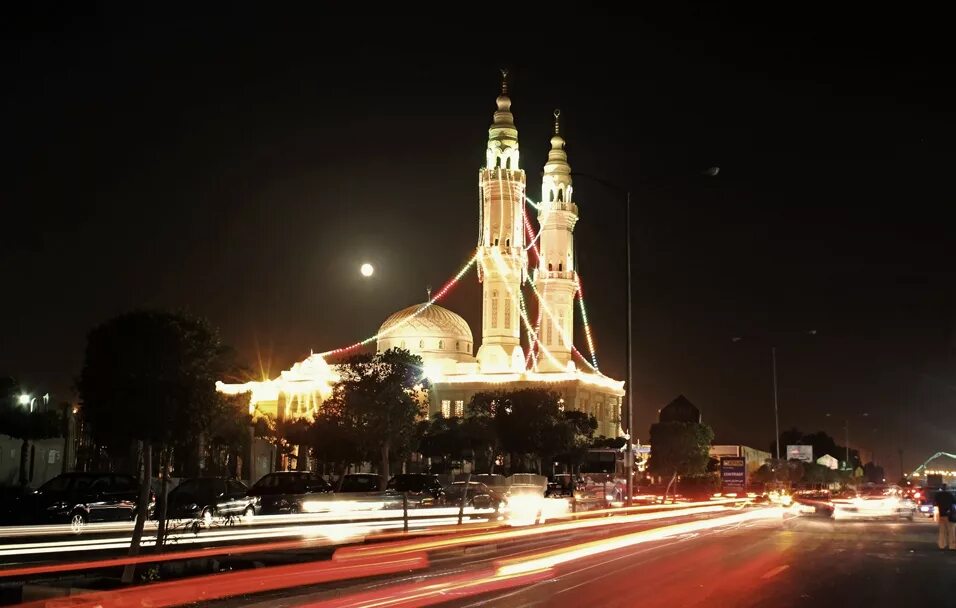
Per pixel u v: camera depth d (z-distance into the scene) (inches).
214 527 1409.9
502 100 5036.9
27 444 2628.0
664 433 3666.3
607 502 2186.3
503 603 689.6
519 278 5049.2
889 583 851.4
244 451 3223.4
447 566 955.3
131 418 922.1
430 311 5472.4
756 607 689.0
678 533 1519.4
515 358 5064.0
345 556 1029.2
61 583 877.8
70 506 1459.2
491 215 4972.9
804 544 1290.6
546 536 1416.1
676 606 687.1
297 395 5226.4
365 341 5585.6
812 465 5792.3
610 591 762.8
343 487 2015.3
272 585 778.8
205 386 954.1
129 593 741.9
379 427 2687.0
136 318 944.9
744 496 2947.8
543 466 3976.4
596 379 5221.5
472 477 2201.0
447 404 5073.8
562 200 5167.3
